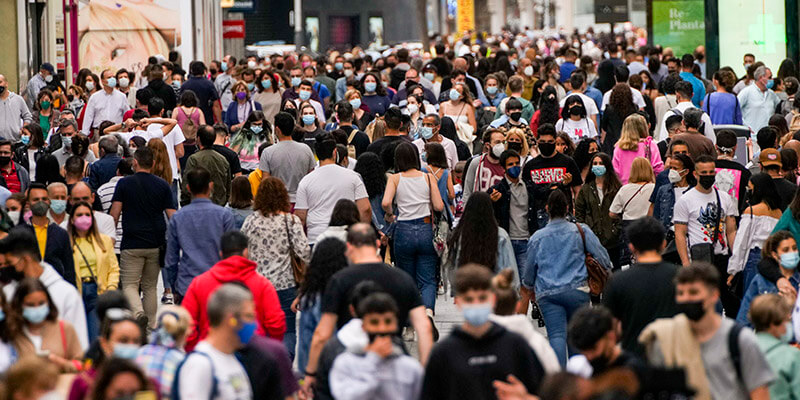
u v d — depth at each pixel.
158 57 64.31
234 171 34.81
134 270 27.44
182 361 15.37
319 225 27.12
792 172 29.17
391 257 30.06
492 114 46.34
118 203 27.47
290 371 16.53
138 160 27.53
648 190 28.97
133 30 80.75
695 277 15.40
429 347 18.08
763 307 17.66
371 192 28.56
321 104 48.94
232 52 143.00
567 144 33.03
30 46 66.50
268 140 38.62
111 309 16.98
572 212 28.98
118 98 47.53
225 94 61.59
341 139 35.16
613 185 29.58
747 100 45.50
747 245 25.19
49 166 30.53
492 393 15.11
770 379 15.47
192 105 43.91
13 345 18.09
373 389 15.62
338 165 28.78
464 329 15.35
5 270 20.30
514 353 15.24
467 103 43.34
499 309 17.55
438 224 27.42
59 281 20.48
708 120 36.84
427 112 42.69
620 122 40.66
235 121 48.38
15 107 45.41
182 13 81.56
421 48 122.94
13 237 20.25
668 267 18.34
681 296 15.48
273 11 186.12
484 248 24.39
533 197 28.28
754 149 41.19
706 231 25.61
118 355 15.91
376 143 32.84
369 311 15.63
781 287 21.56
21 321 18.09
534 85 53.44
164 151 31.56
